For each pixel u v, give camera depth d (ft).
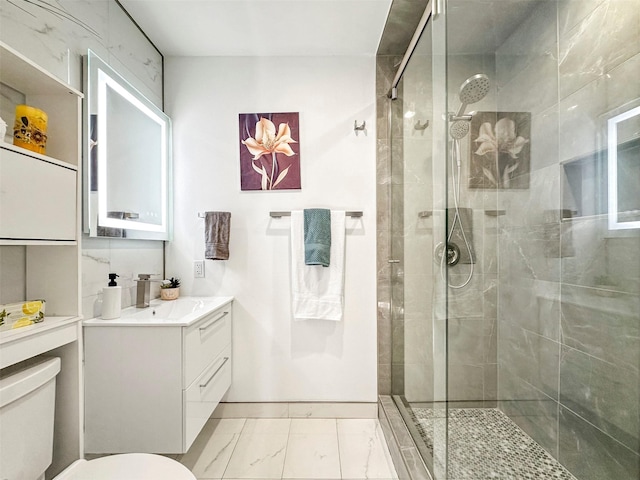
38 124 3.26
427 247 5.11
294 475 4.89
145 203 5.80
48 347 3.21
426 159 5.13
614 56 3.85
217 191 6.70
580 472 4.37
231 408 6.57
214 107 6.69
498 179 5.74
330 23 5.76
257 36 6.11
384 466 5.11
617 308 3.85
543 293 5.07
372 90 6.64
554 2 4.76
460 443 4.89
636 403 3.62
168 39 6.18
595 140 4.14
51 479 3.60
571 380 4.55
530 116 5.26
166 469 3.15
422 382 5.25
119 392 4.29
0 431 2.73
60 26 4.07
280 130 6.66
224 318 5.99
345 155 6.65
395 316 6.46
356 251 6.64
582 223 4.37
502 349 5.79
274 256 6.68
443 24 4.53
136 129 5.53
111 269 4.99
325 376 6.61
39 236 3.10
